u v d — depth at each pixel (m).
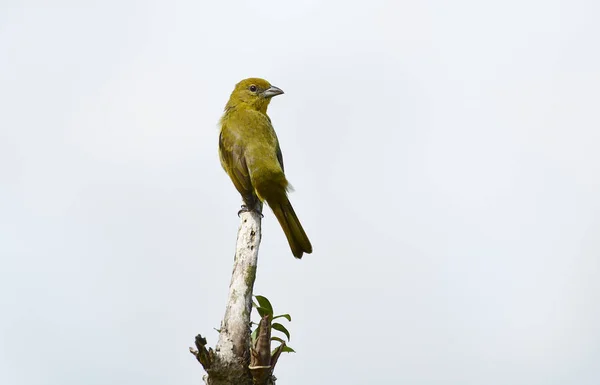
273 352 8.53
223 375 8.26
